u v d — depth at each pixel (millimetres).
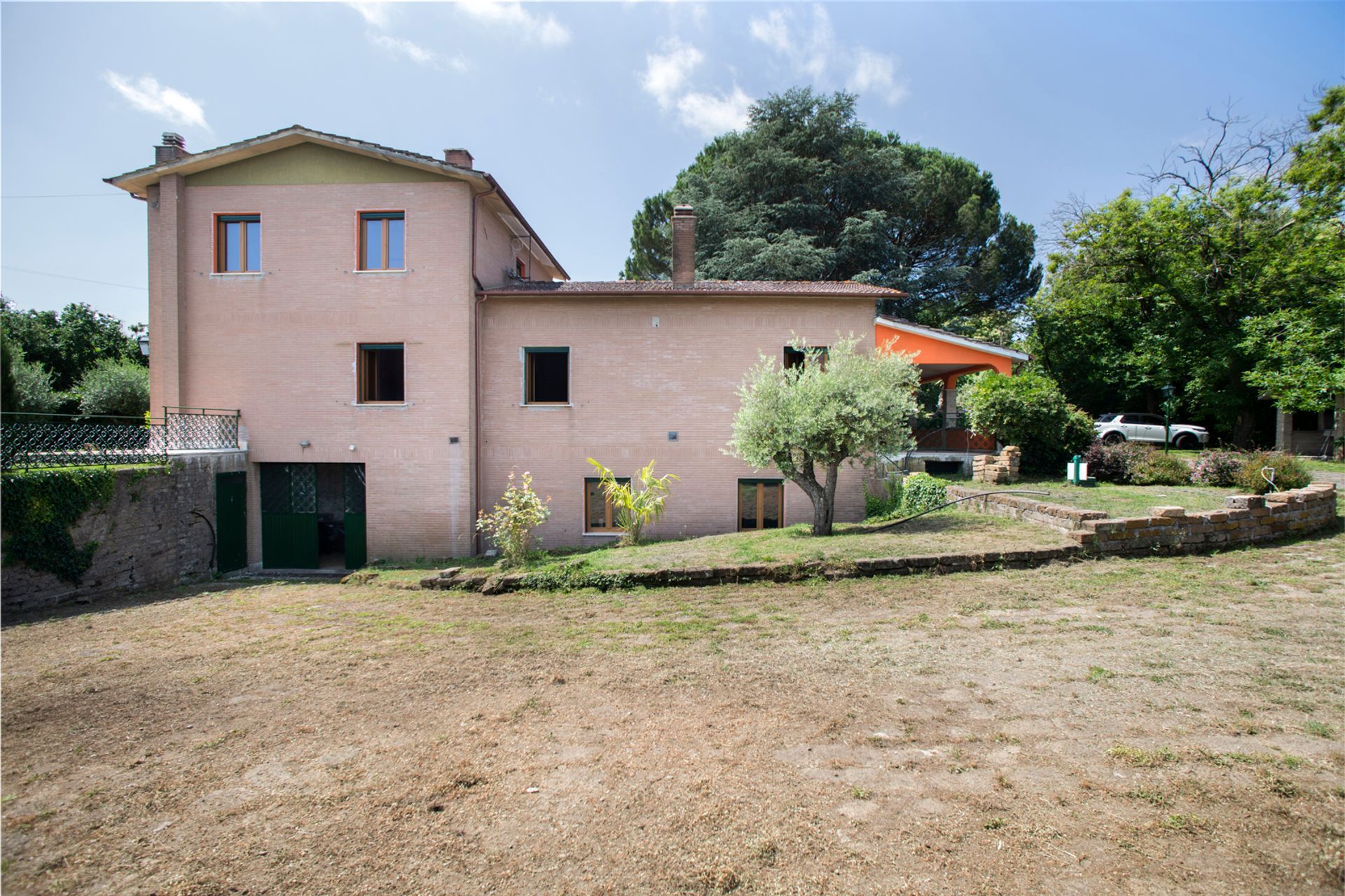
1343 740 3713
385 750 4223
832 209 32562
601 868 2938
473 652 6383
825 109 31438
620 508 15852
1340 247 21672
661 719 4527
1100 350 25328
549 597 8914
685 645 6230
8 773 4090
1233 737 3801
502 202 16453
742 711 4590
